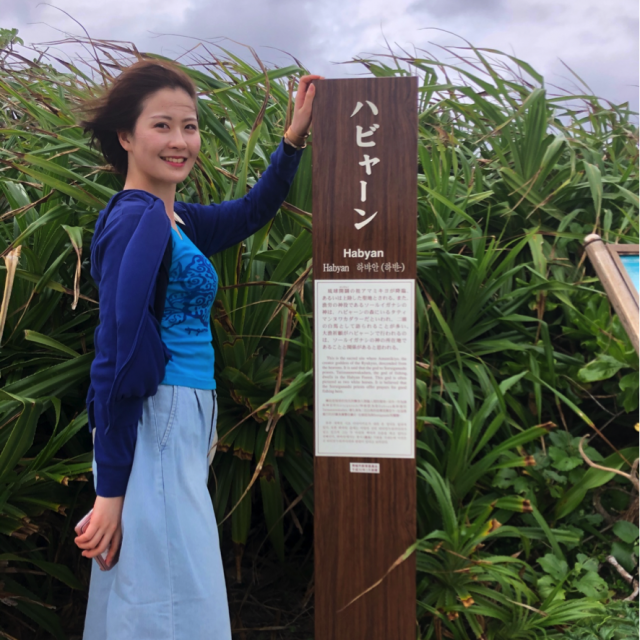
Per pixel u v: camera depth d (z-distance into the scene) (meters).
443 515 1.48
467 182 2.19
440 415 1.84
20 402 1.44
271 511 1.66
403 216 1.29
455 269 1.84
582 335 1.99
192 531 1.10
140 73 1.18
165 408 1.11
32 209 1.72
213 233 1.48
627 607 1.48
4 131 1.85
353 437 1.34
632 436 2.01
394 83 1.28
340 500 1.35
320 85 1.30
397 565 1.34
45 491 1.52
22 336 1.62
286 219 1.91
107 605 1.12
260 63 1.93
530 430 1.62
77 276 1.39
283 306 1.65
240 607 1.74
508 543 1.78
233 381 1.60
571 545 1.67
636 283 1.34
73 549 1.75
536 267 1.97
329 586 1.36
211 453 1.31
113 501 1.05
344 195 1.31
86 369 1.56
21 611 1.61
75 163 1.89
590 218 2.24
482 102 2.32
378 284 1.31
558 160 2.35
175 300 1.16
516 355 1.97
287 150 1.48
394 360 1.32
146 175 1.23
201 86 2.02
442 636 1.54
